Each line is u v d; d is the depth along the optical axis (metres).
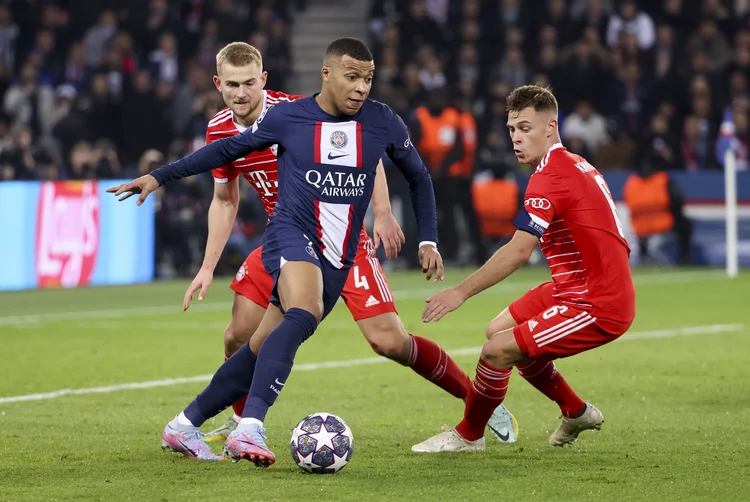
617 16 73.31
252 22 71.06
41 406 24.27
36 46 71.25
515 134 18.78
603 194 18.52
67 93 62.91
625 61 70.31
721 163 66.25
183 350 33.75
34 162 58.28
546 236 18.64
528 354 18.41
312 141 18.28
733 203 58.66
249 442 16.70
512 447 19.66
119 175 58.75
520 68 68.06
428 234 19.61
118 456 18.75
